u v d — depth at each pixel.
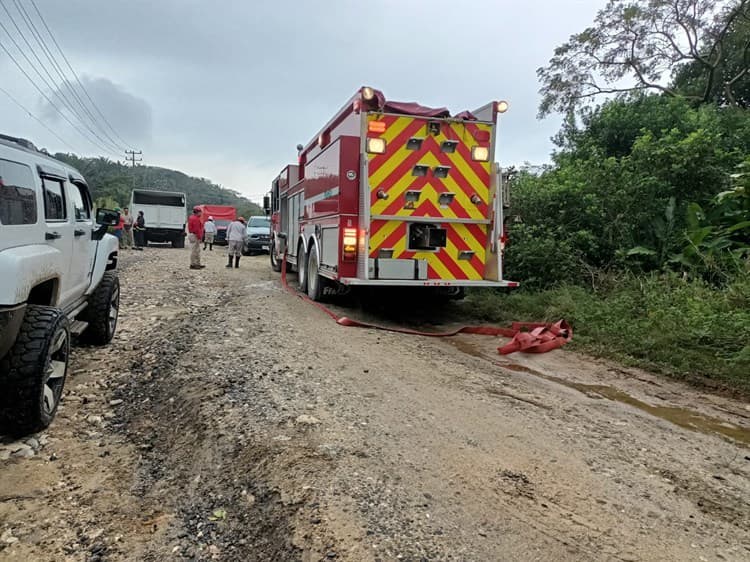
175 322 7.80
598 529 2.83
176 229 28.83
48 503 3.25
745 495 3.28
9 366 3.76
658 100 15.66
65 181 5.00
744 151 12.05
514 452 3.72
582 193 10.63
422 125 8.31
